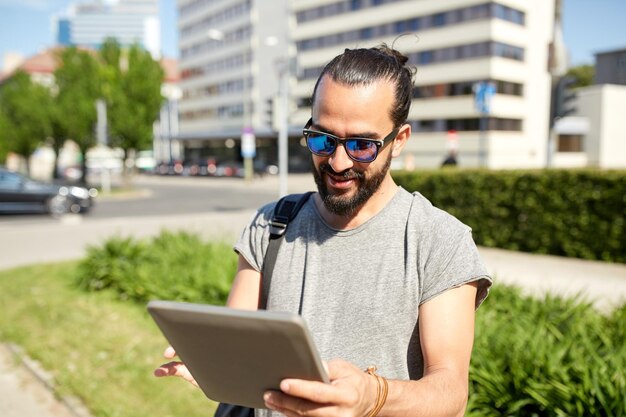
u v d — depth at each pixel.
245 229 1.56
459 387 1.14
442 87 43.78
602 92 44.62
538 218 8.74
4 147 36.62
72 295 6.41
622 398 2.61
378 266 1.32
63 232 12.10
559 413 2.69
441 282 1.26
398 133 1.34
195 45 73.94
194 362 1.14
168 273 6.32
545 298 4.66
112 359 4.42
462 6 42.03
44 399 3.94
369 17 48.47
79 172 44.91
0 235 11.70
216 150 71.06
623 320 3.98
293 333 0.93
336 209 1.33
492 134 40.94
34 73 68.12
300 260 1.42
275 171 46.94
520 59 42.97
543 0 44.12
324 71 1.34
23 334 5.05
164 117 77.25
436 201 10.08
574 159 46.16
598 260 8.17
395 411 1.04
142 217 15.57
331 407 0.98
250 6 60.97
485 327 3.67
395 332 1.28
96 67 28.38
